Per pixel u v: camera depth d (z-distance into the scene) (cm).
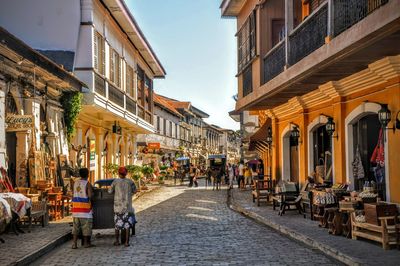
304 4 1923
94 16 2238
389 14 968
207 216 1981
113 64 2669
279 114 2292
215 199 2909
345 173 1586
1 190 1388
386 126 1291
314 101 1847
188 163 6456
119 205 1272
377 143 1477
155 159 5144
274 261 1048
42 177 1683
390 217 1101
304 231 1397
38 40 2155
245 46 2203
